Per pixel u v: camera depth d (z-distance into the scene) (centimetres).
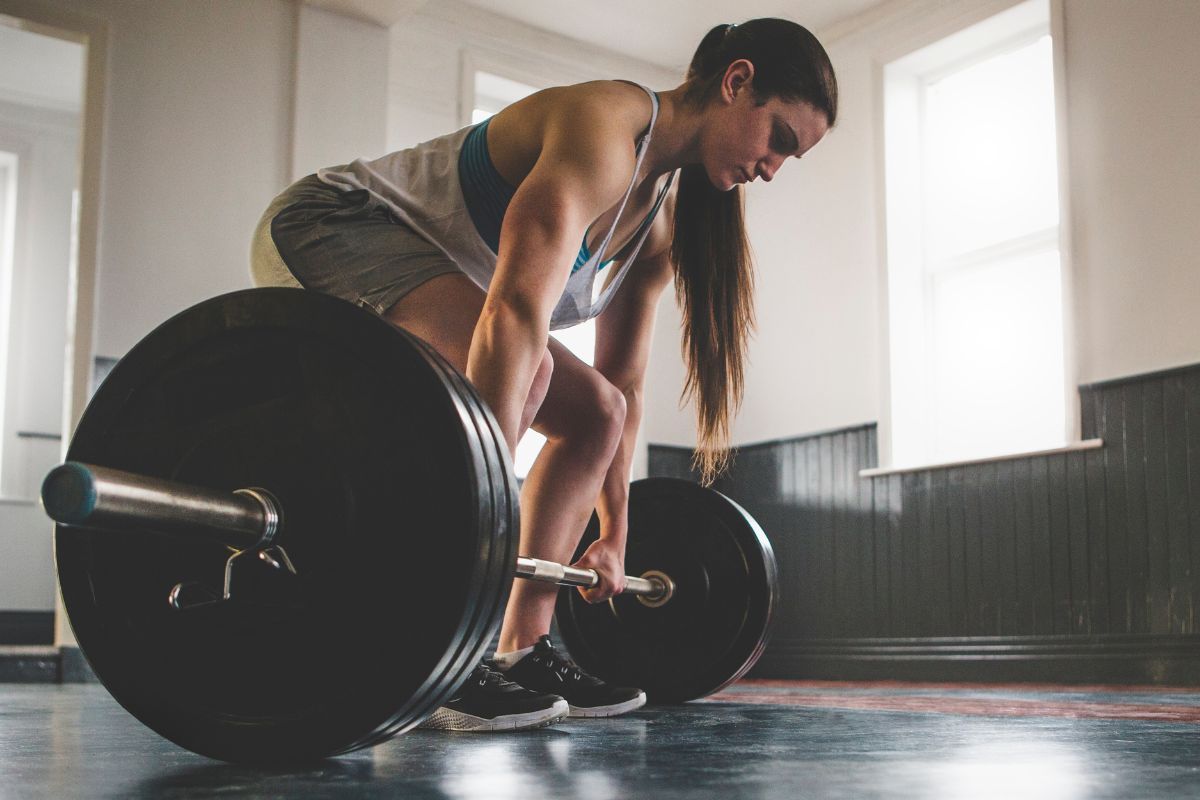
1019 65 460
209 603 87
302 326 88
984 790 75
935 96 495
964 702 237
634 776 84
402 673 83
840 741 118
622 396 162
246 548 86
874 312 484
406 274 135
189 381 93
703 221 166
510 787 77
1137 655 368
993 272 463
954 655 428
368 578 85
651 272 180
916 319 484
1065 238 405
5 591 555
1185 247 372
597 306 161
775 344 527
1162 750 107
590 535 199
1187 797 71
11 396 584
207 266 419
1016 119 460
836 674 471
